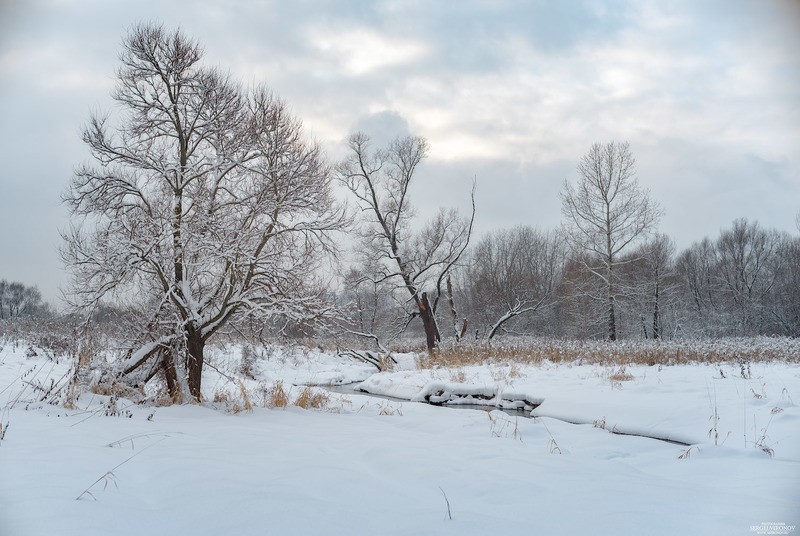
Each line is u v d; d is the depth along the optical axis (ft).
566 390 46.34
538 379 53.36
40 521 10.75
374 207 100.17
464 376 58.03
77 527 10.55
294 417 32.14
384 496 13.76
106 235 35.27
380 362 81.00
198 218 36.81
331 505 12.55
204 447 19.08
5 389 32.50
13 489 12.65
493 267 150.71
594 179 121.08
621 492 15.10
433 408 43.06
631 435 31.73
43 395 31.07
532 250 179.63
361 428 28.53
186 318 36.68
